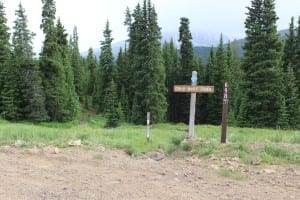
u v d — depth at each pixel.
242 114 35.75
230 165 9.86
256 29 35.38
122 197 6.75
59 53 48.25
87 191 7.09
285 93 38.59
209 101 54.72
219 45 56.66
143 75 48.44
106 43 65.94
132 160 10.71
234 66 68.00
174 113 61.38
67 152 11.02
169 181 8.12
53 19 47.12
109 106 49.94
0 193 6.73
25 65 45.69
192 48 59.72
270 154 10.72
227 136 14.70
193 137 15.55
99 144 12.73
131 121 50.41
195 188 7.59
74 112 51.56
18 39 45.84
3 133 13.46
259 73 34.25
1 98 46.34
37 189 7.12
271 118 34.91
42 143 12.10
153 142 14.76
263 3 35.50
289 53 44.94
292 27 45.53
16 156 10.24
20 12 45.75
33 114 45.69
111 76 65.00
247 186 7.82
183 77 59.78
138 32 49.47
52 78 47.44
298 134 13.30
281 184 7.99
